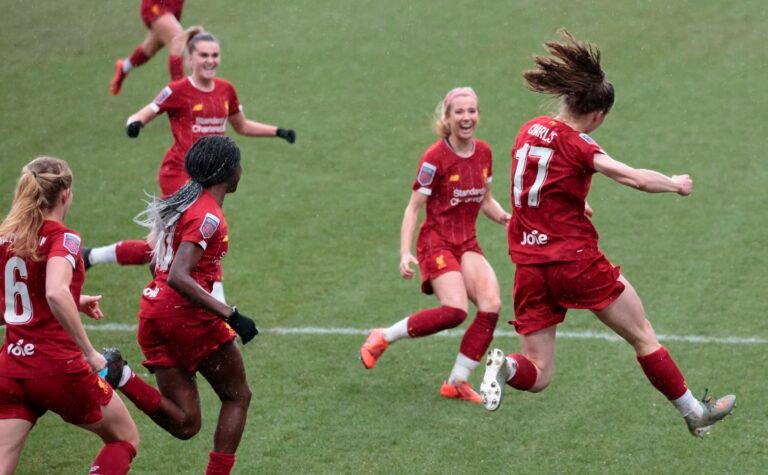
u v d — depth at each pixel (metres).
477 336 25.86
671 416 24.92
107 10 60.62
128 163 43.12
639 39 55.88
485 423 24.80
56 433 24.70
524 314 21.77
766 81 50.91
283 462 23.09
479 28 57.56
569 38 20.69
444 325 25.88
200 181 20.75
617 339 29.20
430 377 27.41
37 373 19.06
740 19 57.81
